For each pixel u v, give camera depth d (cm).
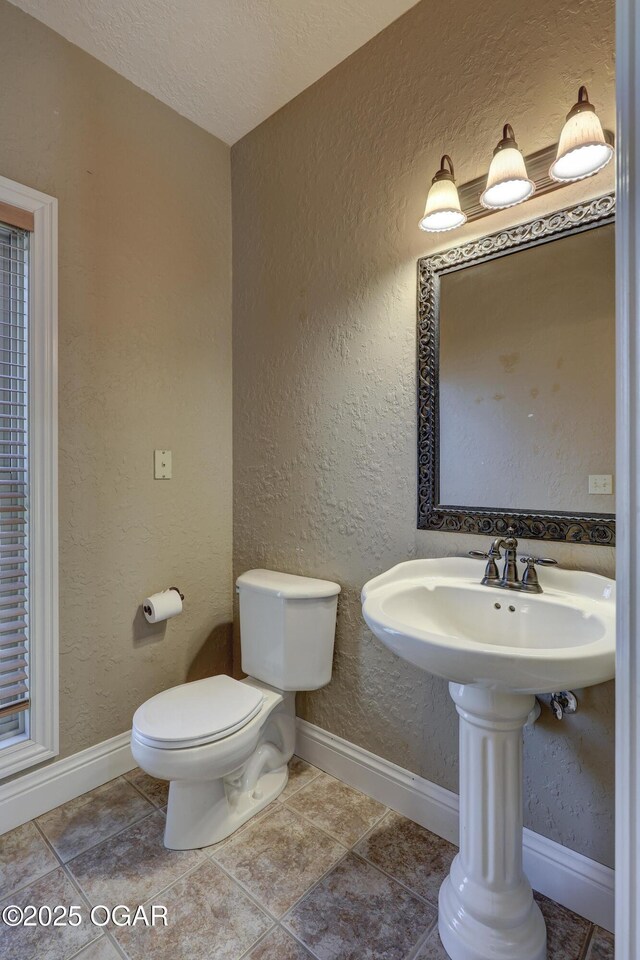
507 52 126
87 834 144
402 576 138
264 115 189
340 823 149
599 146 101
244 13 145
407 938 112
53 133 153
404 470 150
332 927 114
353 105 161
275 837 143
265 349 195
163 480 187
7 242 149
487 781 108
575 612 106
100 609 168
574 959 107
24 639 150
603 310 113
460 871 113
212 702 144
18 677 148
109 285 169
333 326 169
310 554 179
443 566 137
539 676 83
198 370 198
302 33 152
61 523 157
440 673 93
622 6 54
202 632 202
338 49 158
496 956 101
